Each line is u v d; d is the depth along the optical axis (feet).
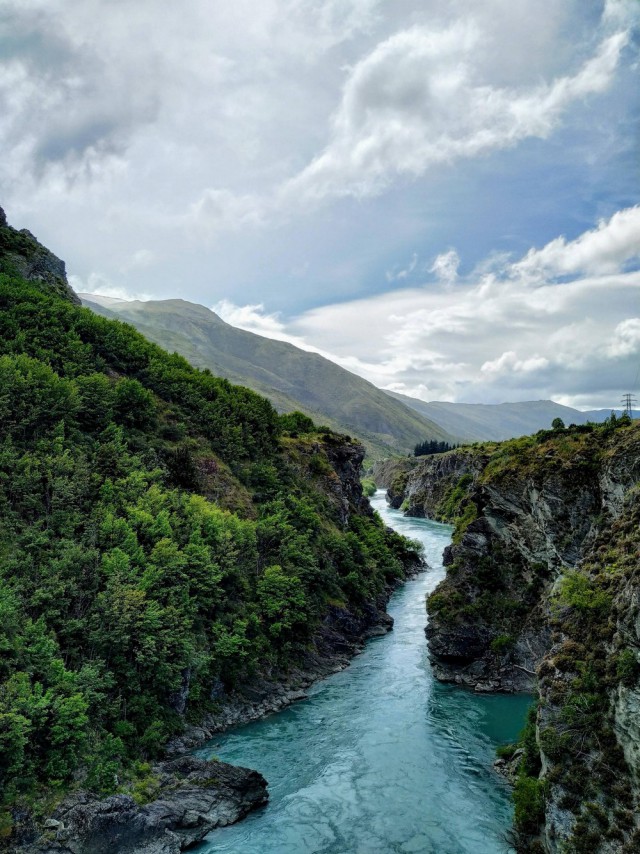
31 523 168.04
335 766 141.79
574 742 99.96
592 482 180.04
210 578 183.93
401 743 153.07
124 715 141.90
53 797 111.34
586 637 111.86
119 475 204.74
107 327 300.20
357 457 410.31
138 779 126.82
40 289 327.06
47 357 238.27
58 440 195.00
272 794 130.21
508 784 132.16
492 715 169.89
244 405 326.85
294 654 204.33
